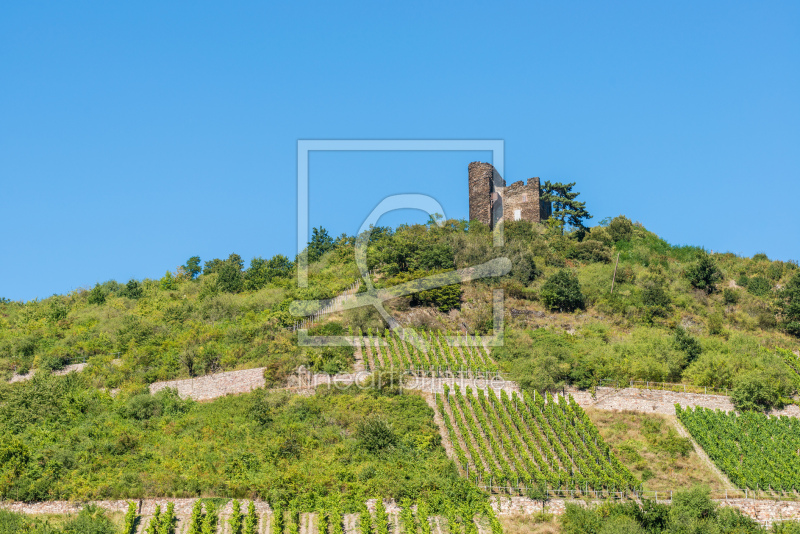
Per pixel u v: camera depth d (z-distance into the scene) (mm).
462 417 65500
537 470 57750
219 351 74500
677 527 52000
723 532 52594
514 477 56500
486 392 68812
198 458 59375
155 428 63969
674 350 75875
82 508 54125
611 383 69812
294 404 65500
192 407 67188
